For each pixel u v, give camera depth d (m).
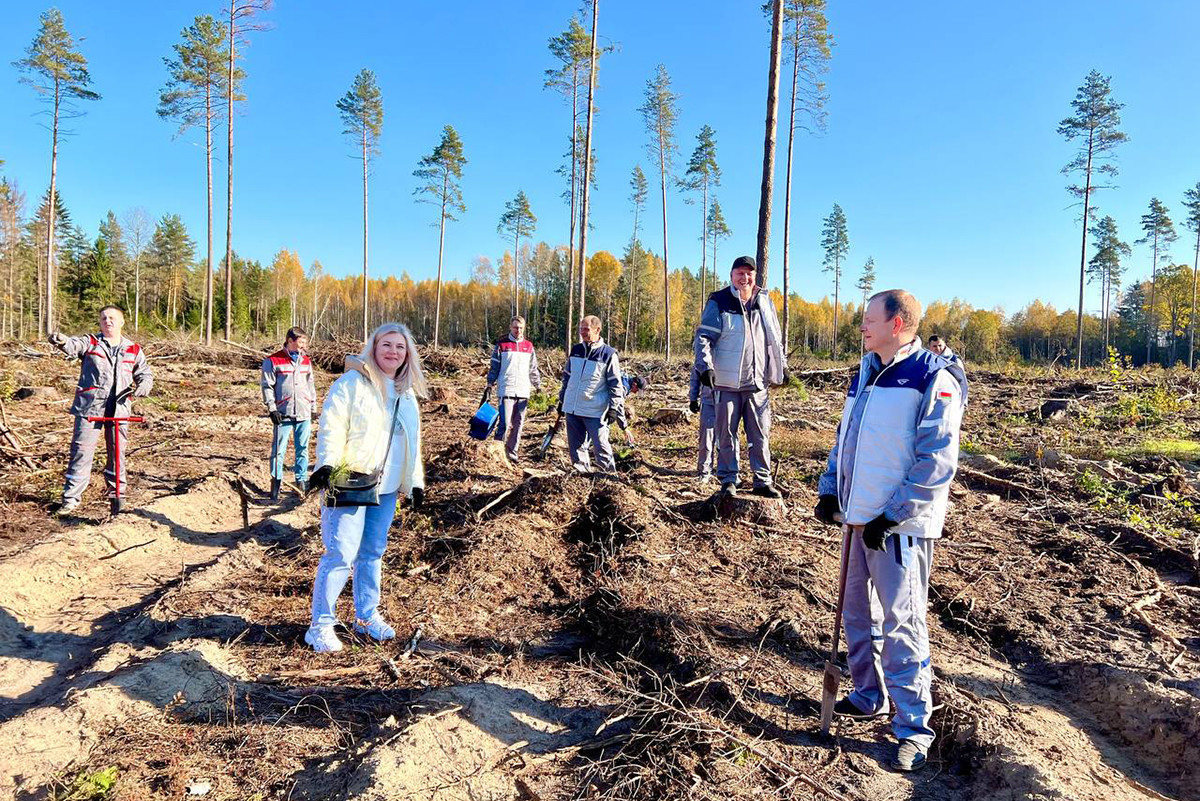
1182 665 3.86
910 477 2.93
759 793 2.79
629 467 8.16
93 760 2.93
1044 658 4.04
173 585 4.99
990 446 9.55
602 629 4.30
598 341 7.56
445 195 41.28
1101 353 65.00
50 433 9.50
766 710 3.37
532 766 2.99
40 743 2.98
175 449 9.27
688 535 5.59
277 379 7.37
